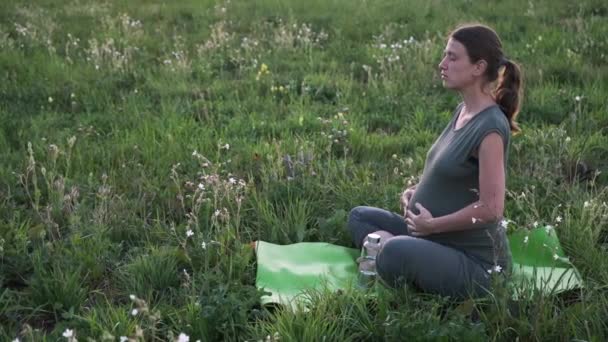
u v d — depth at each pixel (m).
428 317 3.55
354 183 5.44
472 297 3.79
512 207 5.04
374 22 10.87
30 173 5.55
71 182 5.39
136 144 6.18
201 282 4.12
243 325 3.63
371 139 6.33
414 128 6.73
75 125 6.77
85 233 4.70
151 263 4.23
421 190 4.05
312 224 4.97
